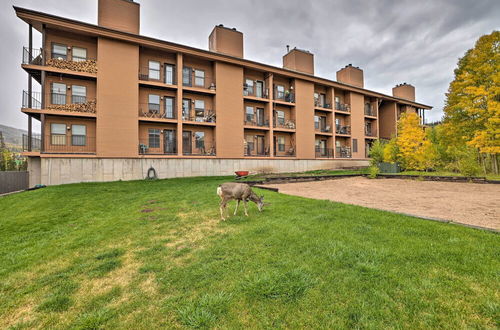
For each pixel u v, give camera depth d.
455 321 2.34
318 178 16.88
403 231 4.87
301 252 4.12
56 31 16.36
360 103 30.75
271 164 23.47
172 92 20.03
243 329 2.39
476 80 16.70
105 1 17.44
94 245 5.06
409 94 36.88
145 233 5.69
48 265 4.19
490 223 5.54
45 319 2.76
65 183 15.29
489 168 18.56
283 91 26.14
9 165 36.66
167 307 2.81
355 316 2.48
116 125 16.84
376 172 18.11
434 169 18.61
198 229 5.79
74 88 16.88
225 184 6.71
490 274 3.08
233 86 21.89
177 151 19.09
